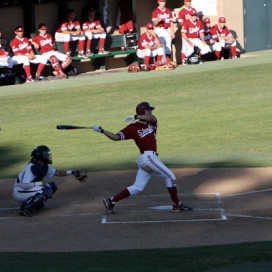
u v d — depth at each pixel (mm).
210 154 41500
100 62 86938
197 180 35062
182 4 92312
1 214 29953
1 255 21938
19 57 74500
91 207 30609
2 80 75500
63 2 81562
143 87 70375
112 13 88375
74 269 19500
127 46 86688
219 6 94000
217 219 27266
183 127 50625
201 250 21812
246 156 40500
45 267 19859
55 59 77000
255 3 98750
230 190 32719
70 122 54531
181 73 78500
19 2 78000
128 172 37750
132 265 19953
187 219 27516
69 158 42406
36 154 29984
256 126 49438
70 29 79750
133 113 57156
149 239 24484
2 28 77812
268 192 31953
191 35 85562
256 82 70188
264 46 101375
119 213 29203
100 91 68938
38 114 58969
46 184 30406
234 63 84812
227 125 50438
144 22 92312
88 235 25500
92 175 37281
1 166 41344
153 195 32812
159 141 46312
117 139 28094
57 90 70250
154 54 82625
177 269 19344
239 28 97062
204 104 60062
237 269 19016
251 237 24141
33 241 24812
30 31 78938
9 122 55938
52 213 29750
